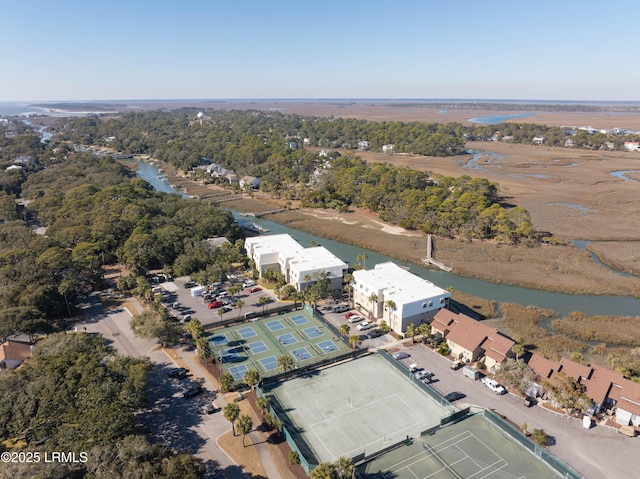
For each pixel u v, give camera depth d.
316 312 102.31
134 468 49.53
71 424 56.72
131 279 113.88
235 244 143.25
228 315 102.38
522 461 59.56
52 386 61.91
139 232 136.50
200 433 64.69
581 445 62.31
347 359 86.12
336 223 183.75
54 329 92.75
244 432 61.03
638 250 144.75
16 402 59.97
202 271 121.94
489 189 196.75
